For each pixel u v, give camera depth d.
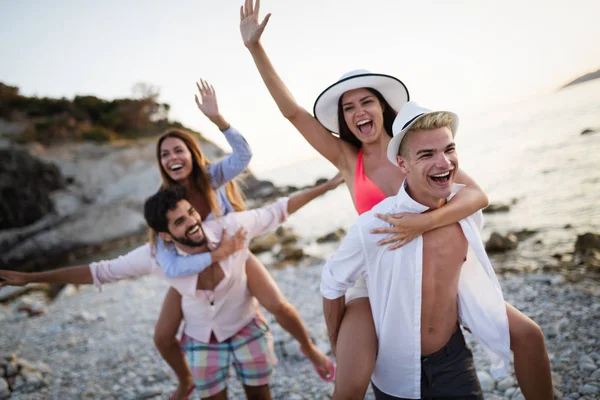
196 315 3.36
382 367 2.53
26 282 3.33
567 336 4.21
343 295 2.61
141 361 5.51
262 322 3.58
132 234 24.95
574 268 6.19
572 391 3.40
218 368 3.36
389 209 2.46
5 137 34.34
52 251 22.11
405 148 2.29
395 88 3.00
